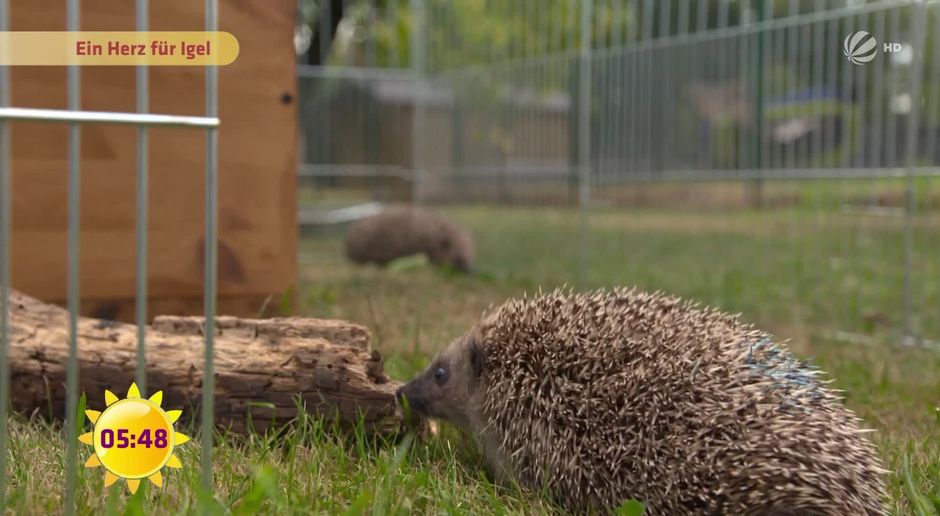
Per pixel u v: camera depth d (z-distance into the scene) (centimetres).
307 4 284
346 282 168
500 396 81
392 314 130
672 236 182
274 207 107
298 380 82
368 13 266
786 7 175
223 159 105
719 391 73
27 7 97
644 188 177
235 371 82
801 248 153
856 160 131
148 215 103
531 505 76
